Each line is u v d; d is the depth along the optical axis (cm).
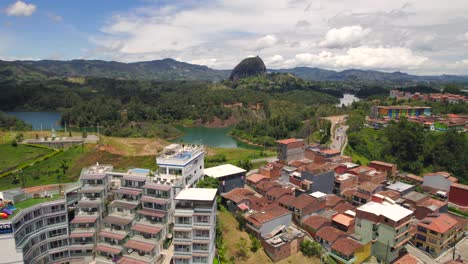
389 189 9050
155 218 6041
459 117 17288
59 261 5772
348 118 19888
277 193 8325
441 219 7188
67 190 5984
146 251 5538
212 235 5709
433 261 6712
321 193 8056
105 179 6544
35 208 5403
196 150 8100
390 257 6594
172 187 6353
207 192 5953
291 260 6281
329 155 11488
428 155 12769
